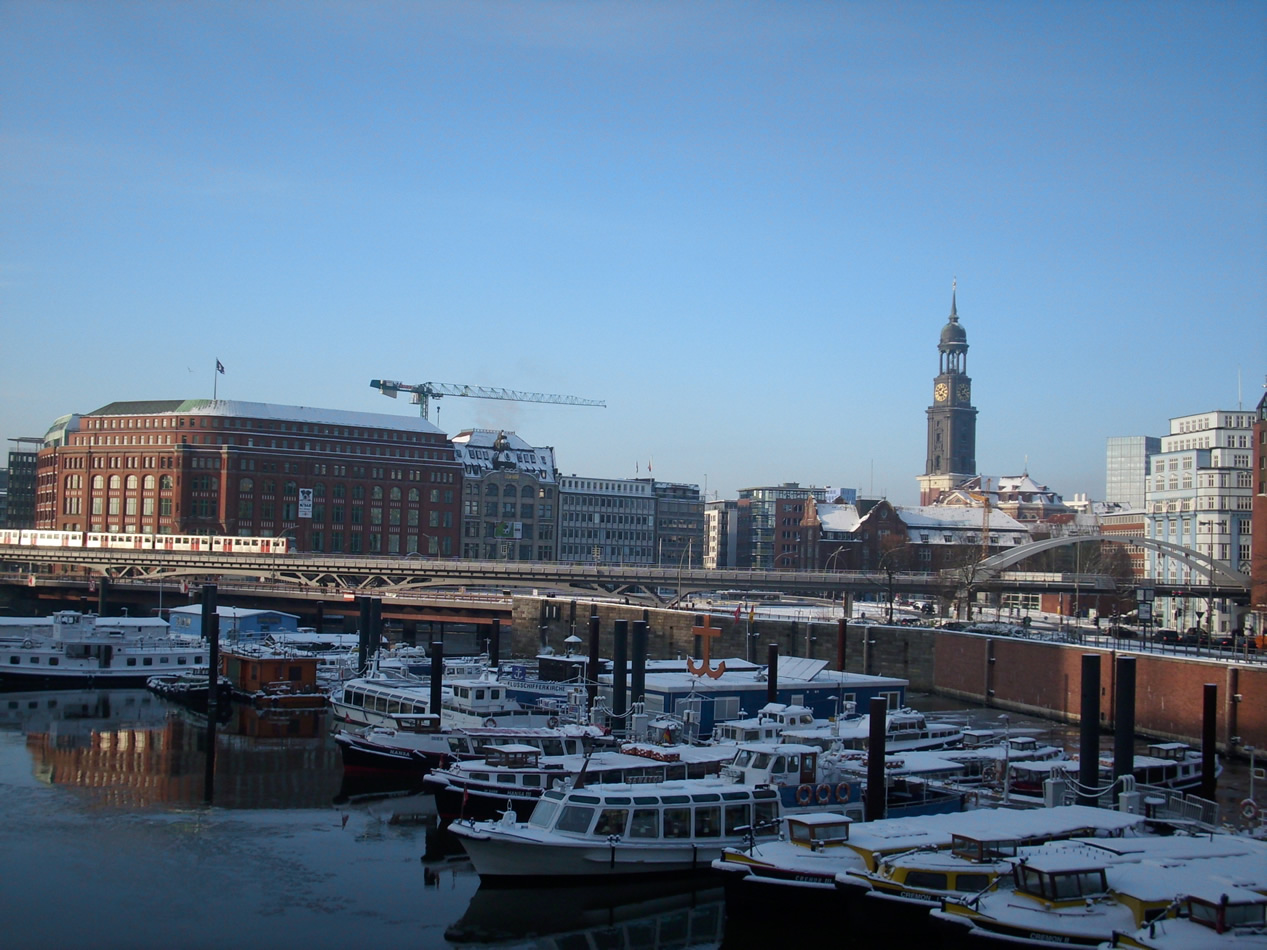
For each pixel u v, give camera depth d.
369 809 72.12
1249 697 87.25
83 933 50.59
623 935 52.47
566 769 66.00
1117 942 40.62
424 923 53.09
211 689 109.38
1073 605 198.12
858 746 74.44
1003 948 41.78
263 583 196.00
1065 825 51.16
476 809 65.44
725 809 58.03
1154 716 95.50
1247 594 171.00
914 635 130.38
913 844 49.16
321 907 54.56
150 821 68.00
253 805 72.50
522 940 51.66
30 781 77.75
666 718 85.50
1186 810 58.47
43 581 198.00
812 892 48.56
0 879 57.03
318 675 123.06
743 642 141.38
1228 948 39.59
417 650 140.38
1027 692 112.00
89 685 124.00
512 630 168.00
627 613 158.75
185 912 53.38
